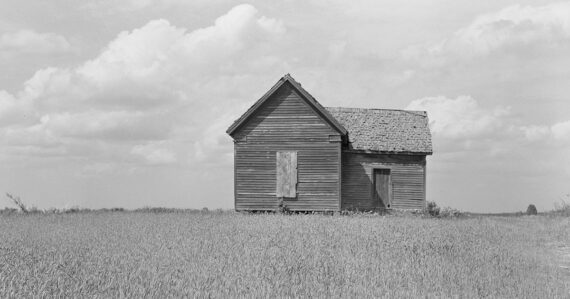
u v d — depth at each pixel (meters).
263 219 29.28
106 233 21.61
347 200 40.75
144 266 13.67
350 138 41.59
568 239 22.16
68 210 38.00
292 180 36.88
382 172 41.34
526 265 15.52
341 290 11.59
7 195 37.22
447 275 13.34
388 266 14.34
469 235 22.55
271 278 12.32
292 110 37.19
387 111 45.47
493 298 11.28
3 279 11.39
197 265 13.90
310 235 21.08
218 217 31.19
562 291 12.11
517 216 40.56
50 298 10.28
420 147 41.47
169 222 27.12
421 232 22.92
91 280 11.67
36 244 17.88
